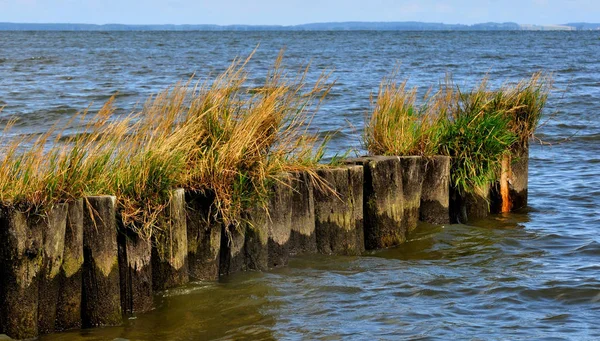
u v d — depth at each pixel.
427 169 8.85
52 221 5.66
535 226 9.29
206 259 6.93
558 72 36.50
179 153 6.71
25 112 18.09
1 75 30.77
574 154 14.30
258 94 7.65
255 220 7.18
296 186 7.52
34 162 5.92
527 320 6.25
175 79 30.12
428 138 8.92
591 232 9.02
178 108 7.26
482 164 9.25
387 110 9.15
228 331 6.05
